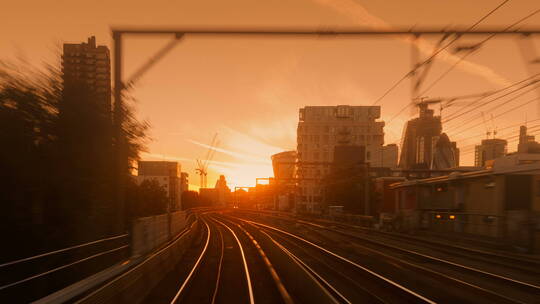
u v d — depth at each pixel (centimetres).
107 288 816
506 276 1462
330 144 11538
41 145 1061
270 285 1463
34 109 1036
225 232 4409
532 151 3272
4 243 956
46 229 1052
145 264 1195
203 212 10525
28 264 994
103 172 1227
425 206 3603
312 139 11581
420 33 890
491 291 1209
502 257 1812
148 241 1541
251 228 4944
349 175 6456
